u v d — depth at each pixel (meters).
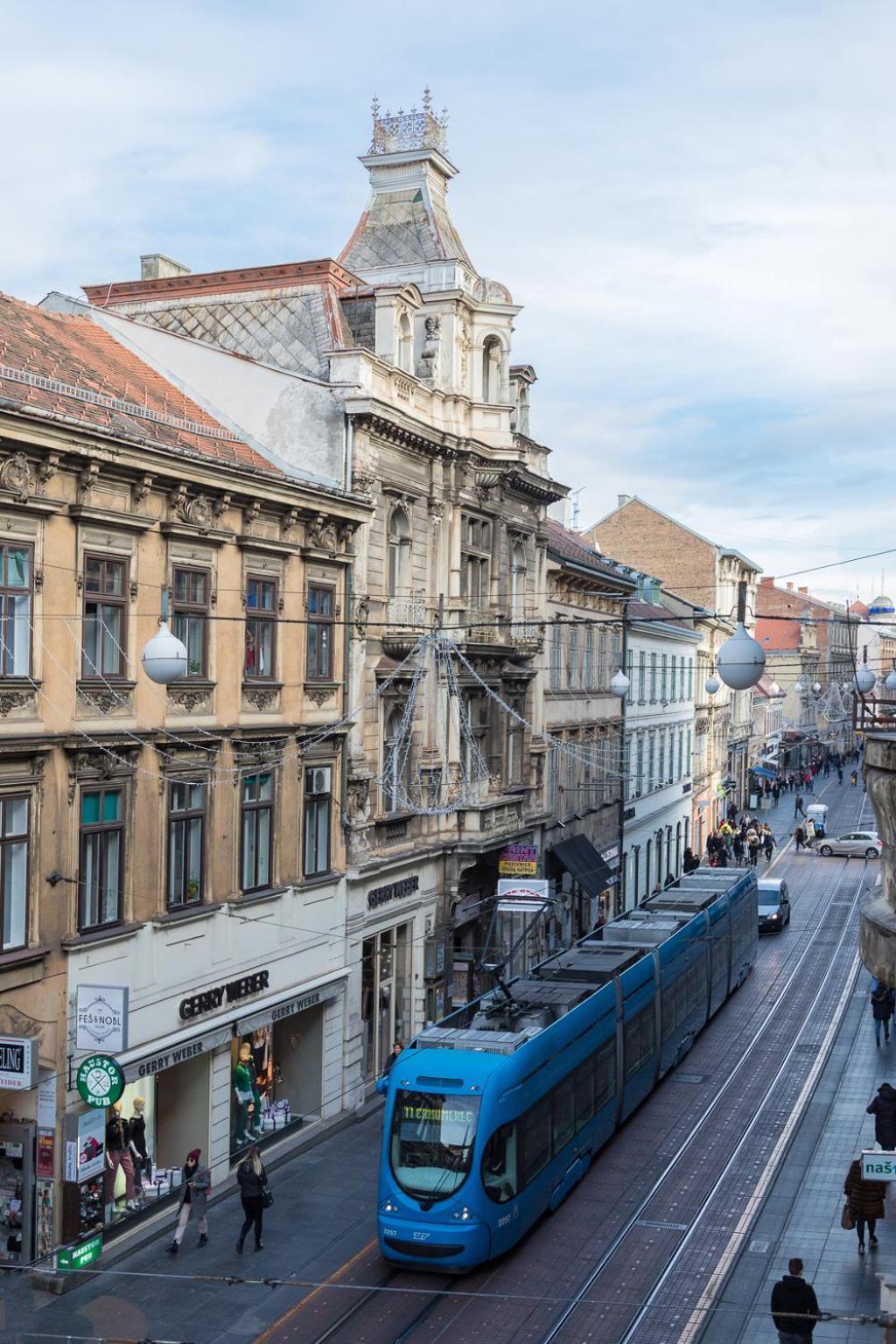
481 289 34.72
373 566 29.08
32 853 18.86
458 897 33.38
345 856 27.89
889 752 12.18
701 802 73.12
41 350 24.22
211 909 22.83
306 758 26.25
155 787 21.50
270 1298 18.23
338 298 31.67
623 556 78.25
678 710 65.62
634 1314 17.61
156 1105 22.80
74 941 19.39
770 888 49.94
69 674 19.61
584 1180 23.11
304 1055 27.05
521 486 36.97
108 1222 20.08
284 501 24.73
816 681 115.94
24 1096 19.23
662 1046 28.81
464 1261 18.61
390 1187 19.06
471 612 34.16
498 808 34.72
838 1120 26.64
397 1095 19.52
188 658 22.66
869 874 63.09
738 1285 18.61
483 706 35.66
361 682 28.48
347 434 28.00
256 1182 19.95
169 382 29.20
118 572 20.89
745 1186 22.81
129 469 20.58
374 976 29.77
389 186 35.72
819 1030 34.66
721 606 78.31
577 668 46.19
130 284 33.25
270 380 28.50
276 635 25.27
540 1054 20.89
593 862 44.91
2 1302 17.39
